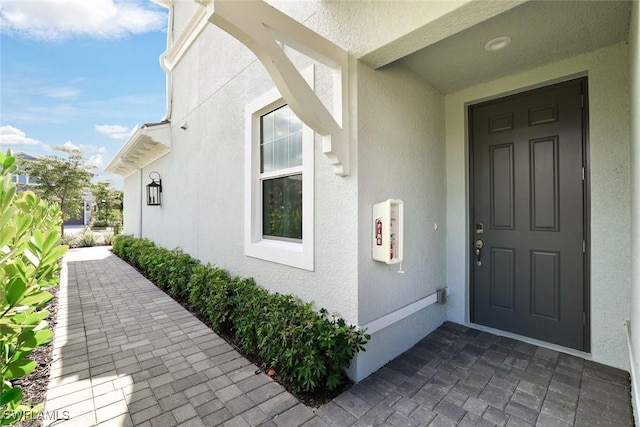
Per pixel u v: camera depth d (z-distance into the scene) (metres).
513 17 2.19
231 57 4.40
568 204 2.85
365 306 2.55
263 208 3.94
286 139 3.51
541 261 3.02
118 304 4.66
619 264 2.56
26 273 1.36
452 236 3.62
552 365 2.65
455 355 2.85
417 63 2.91
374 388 2.35
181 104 6.32
